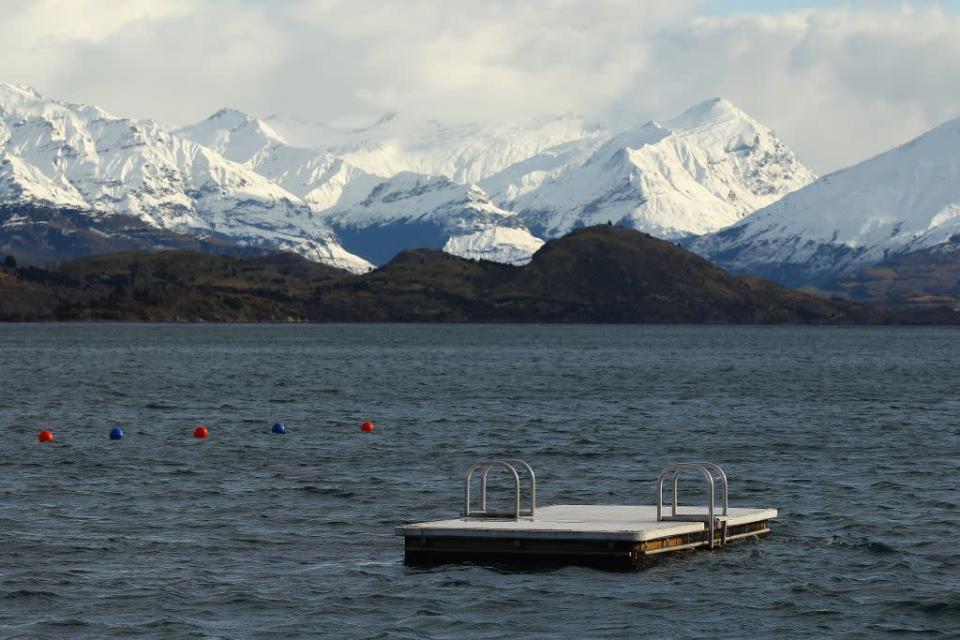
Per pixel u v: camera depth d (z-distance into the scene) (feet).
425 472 386.11
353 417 568.82
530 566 251.60
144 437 480.23
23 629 212.23
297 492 344.49
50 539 279.28
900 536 283.79
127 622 216.54
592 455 433.07
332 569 251.80
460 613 221.87
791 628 214.90
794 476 378.73
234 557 263.08
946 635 211.41
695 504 326.24
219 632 211.41
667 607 225.56
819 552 265.75
